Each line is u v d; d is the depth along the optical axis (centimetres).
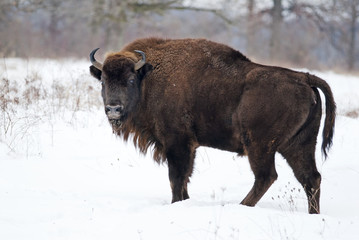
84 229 2005
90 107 4141
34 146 3266
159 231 1962
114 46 9688
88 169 3059
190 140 2623
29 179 2775
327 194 2802
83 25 13688
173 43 2741
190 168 2641
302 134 2422
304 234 1923
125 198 2616
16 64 6350
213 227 1973
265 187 2423
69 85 4609
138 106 2683
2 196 2422
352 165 3241
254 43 12900
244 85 2464
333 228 1994
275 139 2405
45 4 9888
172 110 2605
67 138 3459
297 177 2453
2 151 3130
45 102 4116
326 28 12531
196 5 9569
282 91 2383
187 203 2372
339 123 4153
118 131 2788
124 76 2556
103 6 9119
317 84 2416
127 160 3266
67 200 2448
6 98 3994
